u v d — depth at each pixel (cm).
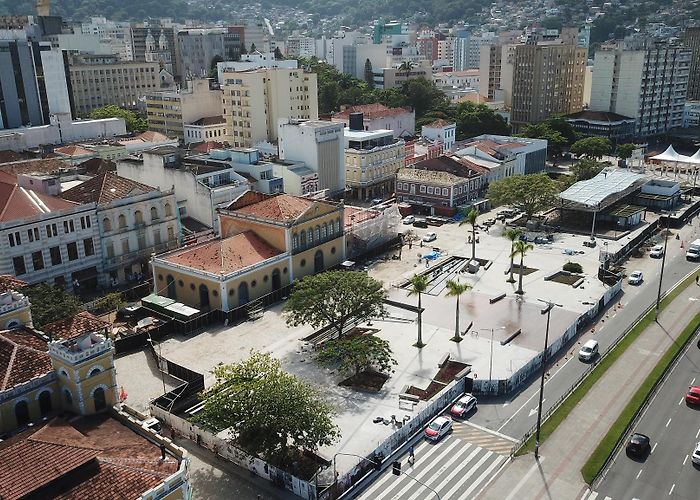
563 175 18538
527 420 7394
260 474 6412
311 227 11225
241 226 11319
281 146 16025
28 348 6247
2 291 7219
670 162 19925
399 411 7475
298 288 8988
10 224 9500
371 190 17075
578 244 13638
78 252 10475
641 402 7631
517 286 11388
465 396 7681
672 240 14200
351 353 7856
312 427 6212
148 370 8362
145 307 9869
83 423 5872
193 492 6169
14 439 5491
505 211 15925
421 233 14425
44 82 17738
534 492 6206
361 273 9194
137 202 11206
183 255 10488
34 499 4656
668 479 6378
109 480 4903
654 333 9481
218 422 6300
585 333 9625
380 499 6138
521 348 9050
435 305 10612
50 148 16212
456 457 6738
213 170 13388
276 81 19350
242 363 7062
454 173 16162
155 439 5625
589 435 7050
